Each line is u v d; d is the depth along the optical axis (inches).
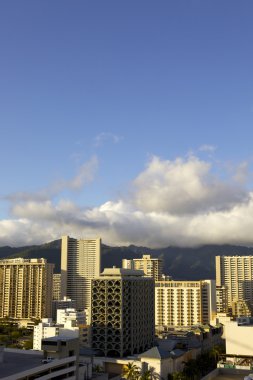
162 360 7554.1
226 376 7042.3
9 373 5093.5
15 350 6599.4
